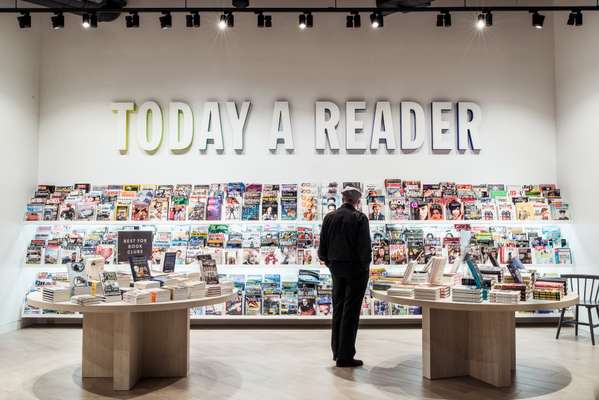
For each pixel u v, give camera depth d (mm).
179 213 5969
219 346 4996
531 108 6508
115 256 5902
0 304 5586
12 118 5863
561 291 3758
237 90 6480
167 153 6441
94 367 3957
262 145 6441
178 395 3539
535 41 6547
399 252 5906
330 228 4363
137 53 6516
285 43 6516
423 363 3969
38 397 3496
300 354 4684
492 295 3582
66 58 6520
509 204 6074
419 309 5836
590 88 5742
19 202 5980
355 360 4320
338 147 6395
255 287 5859
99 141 6453
